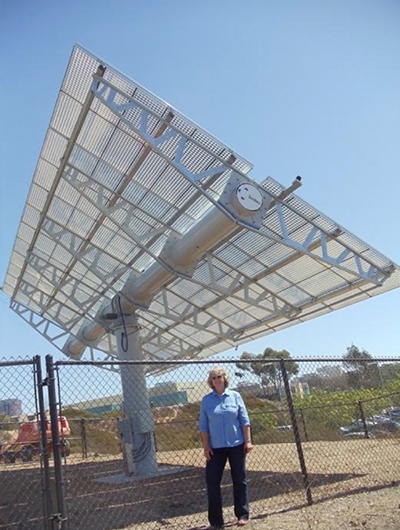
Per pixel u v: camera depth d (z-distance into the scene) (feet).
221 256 34.60
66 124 28.91
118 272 37.04
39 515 21.48
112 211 30.68
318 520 15.90
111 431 48.55
